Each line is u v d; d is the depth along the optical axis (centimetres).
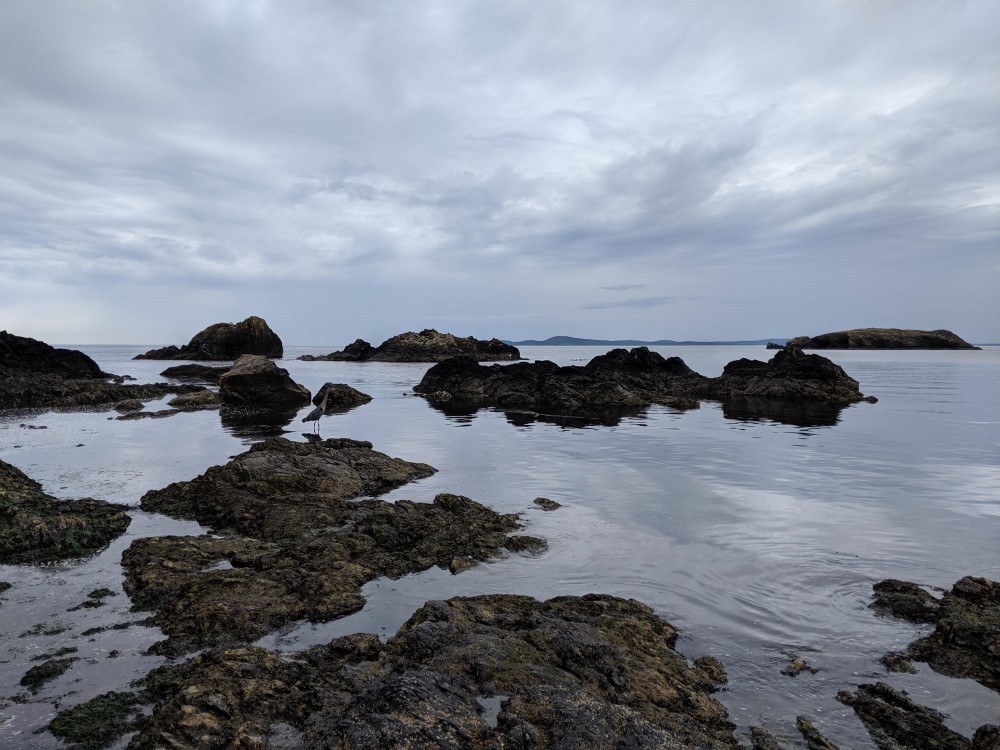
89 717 576
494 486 1524
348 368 8738
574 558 1013
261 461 1481
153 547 1033
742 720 573
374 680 616
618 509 1296
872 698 602
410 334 12169
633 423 2817
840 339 17312
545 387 3828
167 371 6488
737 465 1766
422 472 1678
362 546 1049
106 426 2719
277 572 927
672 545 1068
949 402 3641
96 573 962
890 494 1410
